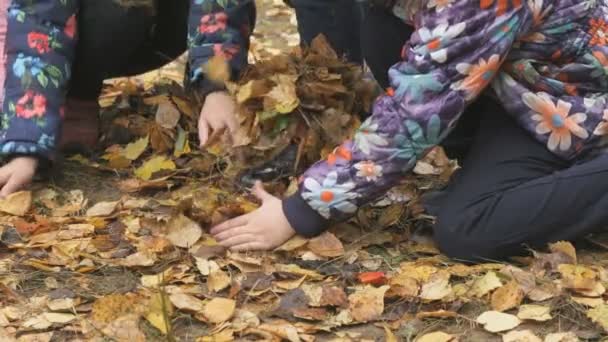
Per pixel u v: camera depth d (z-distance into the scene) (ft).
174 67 13.65
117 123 10.71
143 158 10.28
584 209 8.23
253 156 9.40
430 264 8.31
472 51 7.94
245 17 9.78
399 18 9.12
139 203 9.27
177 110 10.28
